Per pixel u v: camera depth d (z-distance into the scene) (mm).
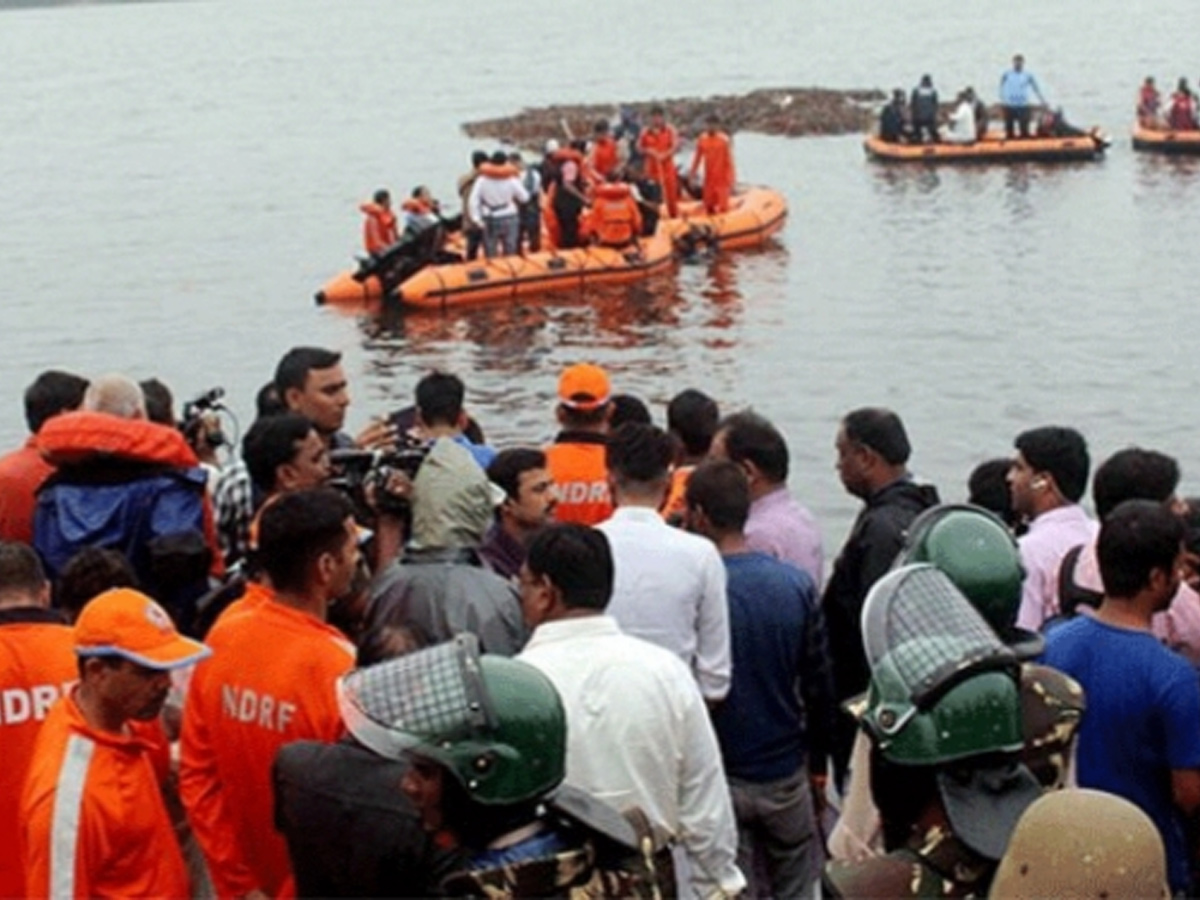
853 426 6289
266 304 29016
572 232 30453
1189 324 24984
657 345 24844
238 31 129250
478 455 7340
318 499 4625
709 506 5812
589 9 130125
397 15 137625
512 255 29266
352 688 3240
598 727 4344
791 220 35562
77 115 66312
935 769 3145
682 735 4410
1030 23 91062
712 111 55312
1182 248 30719
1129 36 79188
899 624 3250
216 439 7629
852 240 32875
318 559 4613
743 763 5816
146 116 64812
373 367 24281
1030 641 3816
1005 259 30422
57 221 39156
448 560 5383
